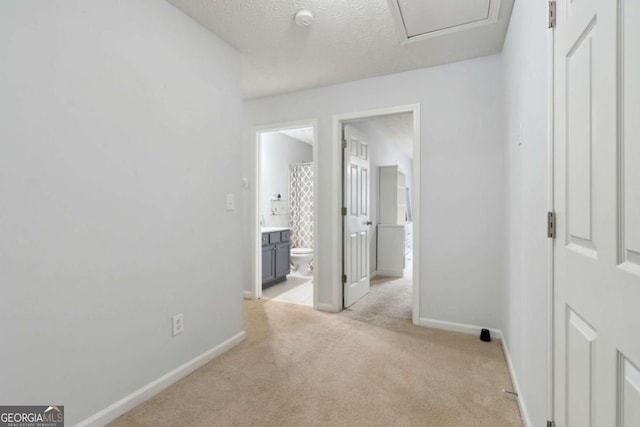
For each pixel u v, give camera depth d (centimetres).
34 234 129
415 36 224
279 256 440
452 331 267
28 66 126
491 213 255
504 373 198
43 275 131
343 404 168
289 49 242
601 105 79
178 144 193
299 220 557
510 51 202
